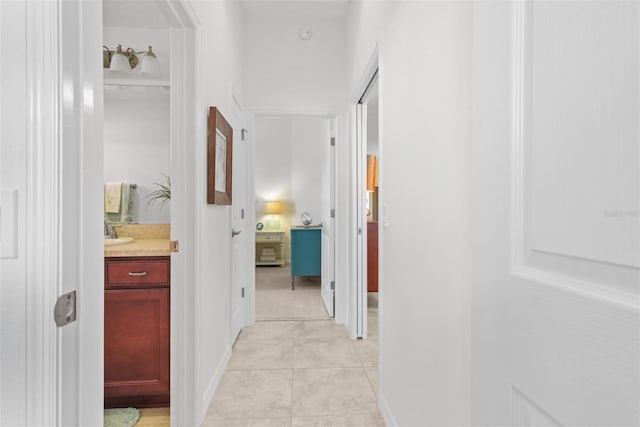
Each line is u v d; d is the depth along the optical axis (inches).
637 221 14.0
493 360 23.9
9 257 22.5
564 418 17.3
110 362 75.4
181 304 68.4
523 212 21.0
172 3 59.7
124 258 75.5
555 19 18.4
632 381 14.0
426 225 49.3
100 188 27.8
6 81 22.6
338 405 78.1
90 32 26.1
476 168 26.1
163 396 79.1
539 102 19.7
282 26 131.8
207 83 77.8
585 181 16.4
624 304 14.3
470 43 36.4
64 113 23.4
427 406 49.0
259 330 126.0
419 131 52.4
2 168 22.5
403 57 60.4
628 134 14.4
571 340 16.9
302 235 188.1
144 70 100.3
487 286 24.6
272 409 76.5
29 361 22.5
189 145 68.6
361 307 118.1
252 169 132.6
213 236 83.3
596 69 15.9
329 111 132.2
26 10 22.6
